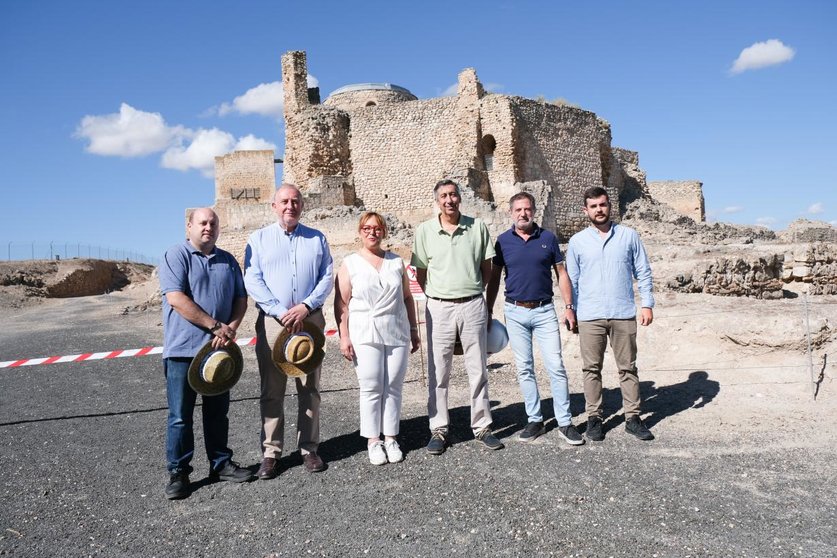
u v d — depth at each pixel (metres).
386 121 32.09
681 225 33.47
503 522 3.97
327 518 4.16
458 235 5.52
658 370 7.80
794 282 14.00
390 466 5.13
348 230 21.14
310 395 5.14
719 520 3.89
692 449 5.21
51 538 4.03
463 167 27.80
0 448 6.18
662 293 10.47
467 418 6.54
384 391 5.32
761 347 7.39
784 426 5.62
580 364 8.73
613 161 37.22
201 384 4.67
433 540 3.78
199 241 4.80
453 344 5.56
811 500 4.13
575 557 3.51
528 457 5.20
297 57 32.78
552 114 32.16
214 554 3.73
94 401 8.32
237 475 4.93
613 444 5.45
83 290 40.16
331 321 13.37
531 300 5.71
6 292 34.22
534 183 25.17
